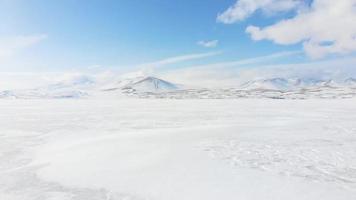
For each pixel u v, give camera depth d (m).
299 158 10.70
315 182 7.75
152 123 25.62
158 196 7.16
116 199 7.21
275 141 14.50
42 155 12.79
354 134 17.02
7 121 27.62
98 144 14.53
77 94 185.50
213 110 42.66
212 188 7.43
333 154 11.38
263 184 7.64
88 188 8.04
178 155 11.20
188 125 23.77
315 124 22.67
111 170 9.57
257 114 34.72
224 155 11.18
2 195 7.68
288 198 6.60
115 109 46.72
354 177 8.23
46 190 8.01
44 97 168.12
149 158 10.89
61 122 26.66
